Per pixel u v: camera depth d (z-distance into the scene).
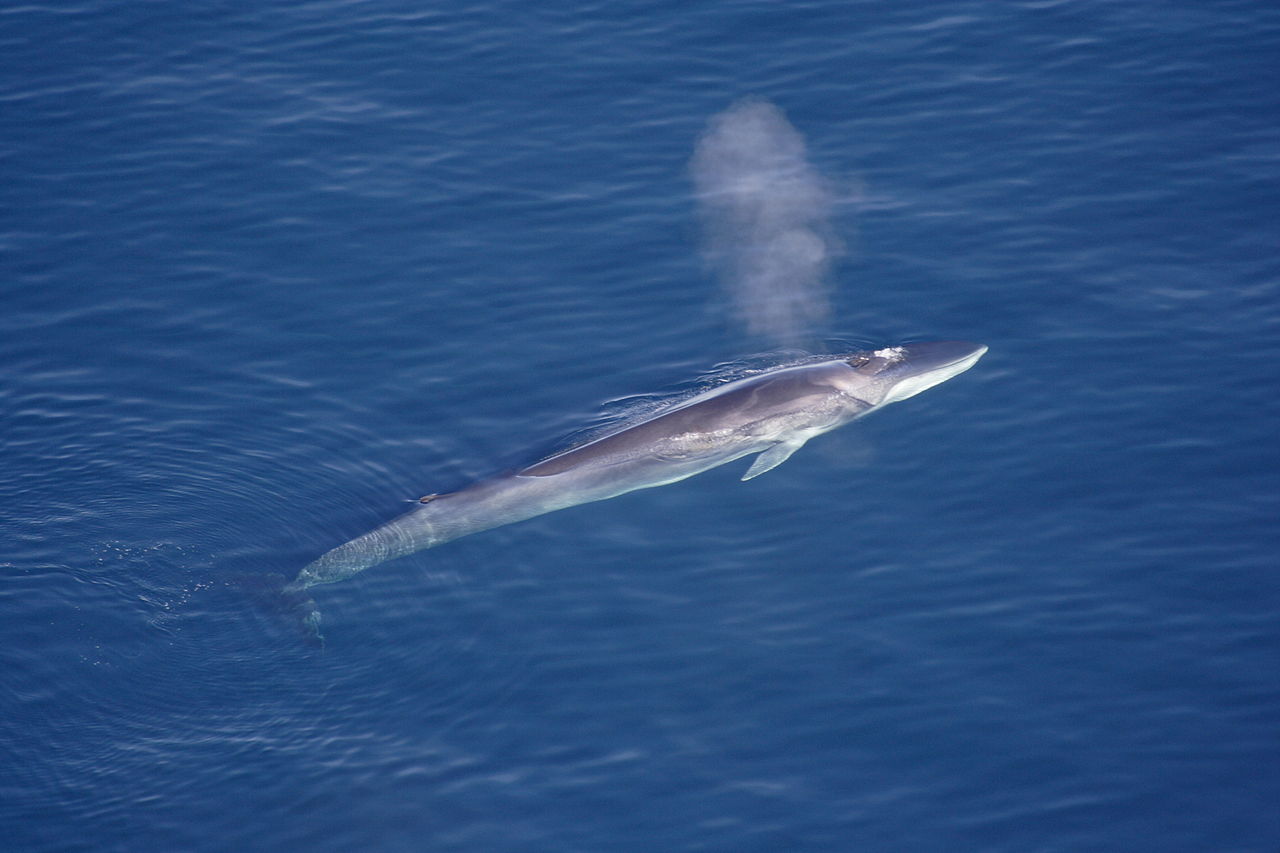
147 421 117.19
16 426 116.12
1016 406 116.38
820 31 160.25
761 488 111.00
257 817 86.56
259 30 162.75
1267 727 89.62
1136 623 97.25
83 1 166.50
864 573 102.81
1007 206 136.88
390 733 91.81
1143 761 88.19
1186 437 111.81
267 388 120.75
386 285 131.75
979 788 87.38
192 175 144.25
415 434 115.94
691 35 160.38
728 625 99.25
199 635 97.81
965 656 95.88
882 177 141.25
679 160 144.50
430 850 84.81
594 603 101.38
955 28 159.50
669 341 124.56
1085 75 151.50
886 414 117.00
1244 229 131.62
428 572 103.62
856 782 88.19
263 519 108.12
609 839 85.44
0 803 86.69
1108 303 125.38
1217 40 154.38
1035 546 103.81
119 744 90.44
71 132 148.88
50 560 103.50
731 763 89.69
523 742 91.38
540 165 144.75
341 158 146.12
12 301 129.62
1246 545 102.19
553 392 119.69
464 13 164.88
